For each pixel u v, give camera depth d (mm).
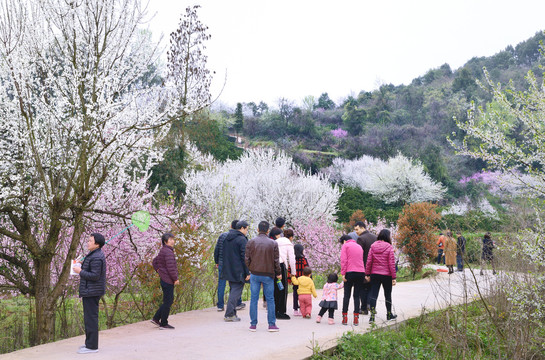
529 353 6793
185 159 25656
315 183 22688
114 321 9461
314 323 8320
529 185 7625
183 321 8453
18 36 8055
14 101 8047
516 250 7512
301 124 91812
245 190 21531
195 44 19969
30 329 8844
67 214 9289
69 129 8469
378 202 52844
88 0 8344
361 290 9031
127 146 8586
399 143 80438
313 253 17922
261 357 5969
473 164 75875
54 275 9930
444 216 26500
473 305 8742
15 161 7988
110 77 8469
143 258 10109
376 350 6520
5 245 9445
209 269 11461
